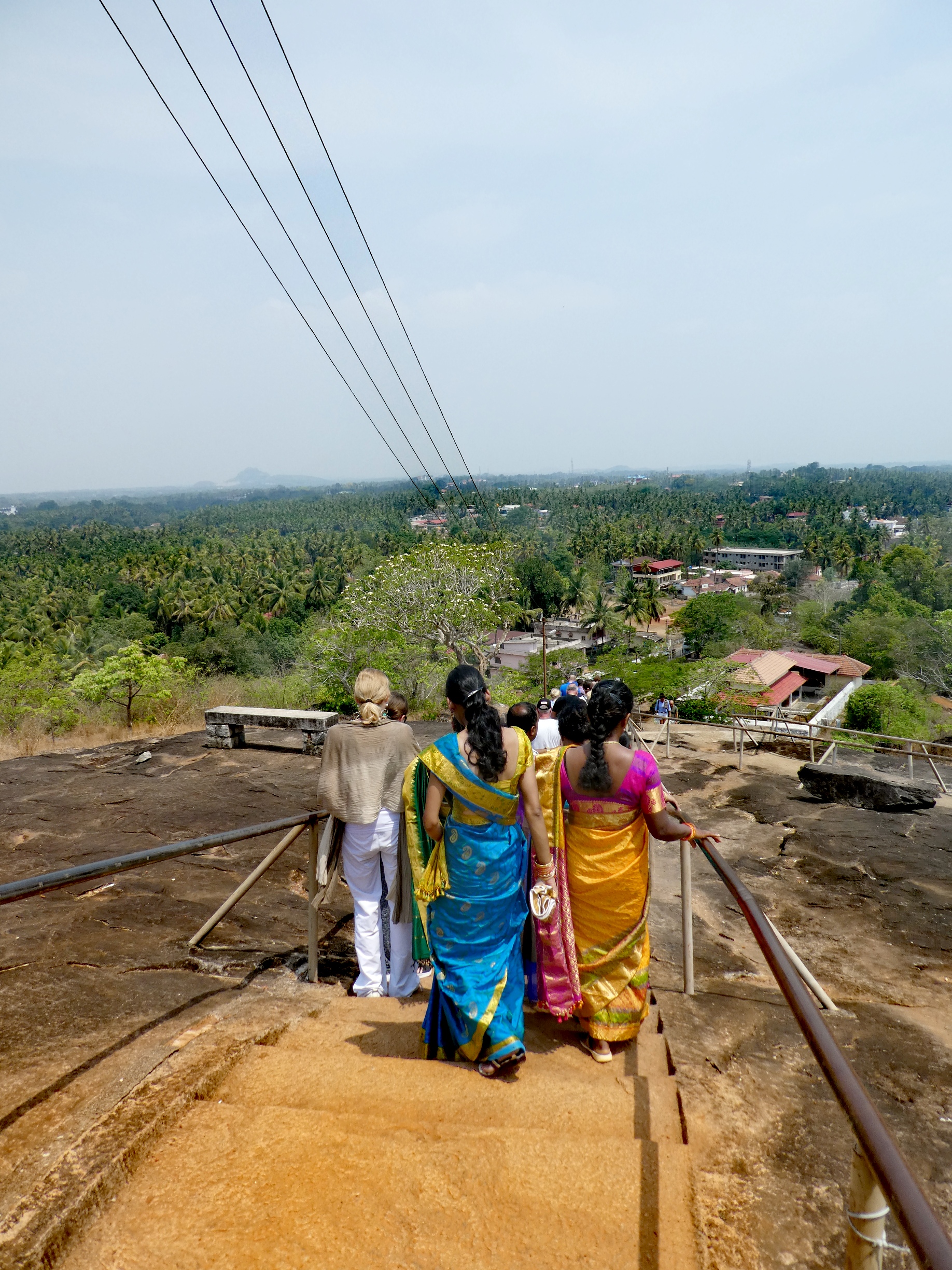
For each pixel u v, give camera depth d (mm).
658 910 5828
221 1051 2754
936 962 4957
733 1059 3217
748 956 4922
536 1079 2711
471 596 25250
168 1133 2270
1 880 5184
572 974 3000
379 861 3715
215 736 8930
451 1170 2123
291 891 5082
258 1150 2191
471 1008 2721
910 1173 1277
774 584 83938
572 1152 2229
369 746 3617
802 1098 2893
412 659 25578
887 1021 3793
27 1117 2293
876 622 57688
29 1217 1854
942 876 6625
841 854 7211
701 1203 2191
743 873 6742
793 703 45125
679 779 10375
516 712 4520
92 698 15406
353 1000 3443
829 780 9148
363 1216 1948
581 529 143000
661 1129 2447
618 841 2982
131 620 65312
